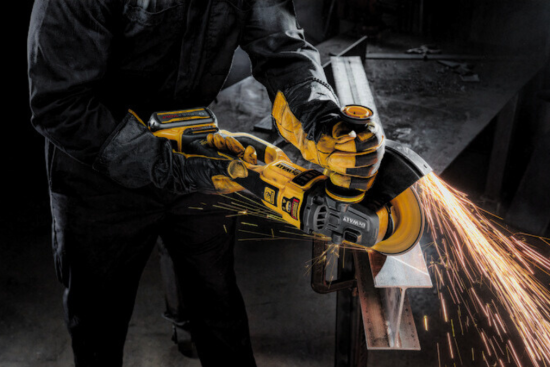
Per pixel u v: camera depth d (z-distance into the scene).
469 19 5.13
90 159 1.86
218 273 2.41
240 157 1.81
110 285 2.30
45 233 4.33
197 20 1.86
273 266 4.10
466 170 5.18
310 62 1.88
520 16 4.90
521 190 4.52
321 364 3.49
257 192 1.78
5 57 4.82
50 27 1.67
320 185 1.66
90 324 2.37
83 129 1.79
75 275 2.25
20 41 4.78
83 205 2.07
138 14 1.76
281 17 1.96
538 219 4.45
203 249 2.33
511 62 4.71
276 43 1.94
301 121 1.66
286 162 1.81
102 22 1.71
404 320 2.33
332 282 2.53
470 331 3.64
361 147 1.42
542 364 3.41
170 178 1.87
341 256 2.64
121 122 1.83
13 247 4.21
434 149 3.46
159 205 2.16
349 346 2.90
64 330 3.63
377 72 4.55
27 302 3.81
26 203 4.57
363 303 2.39
